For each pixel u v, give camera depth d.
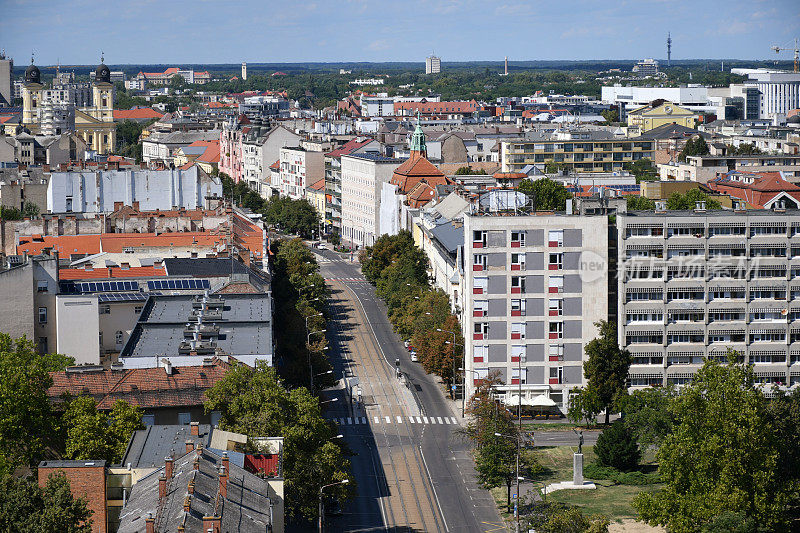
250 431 190.00
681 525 194.12
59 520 144.50
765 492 193.75
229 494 141.50
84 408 187.38
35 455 183.38
